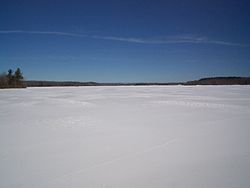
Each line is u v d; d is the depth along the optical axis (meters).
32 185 3.83
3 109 13.09
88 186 3.76
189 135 6.75
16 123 8.88
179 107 13.20
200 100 17.33
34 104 15.59
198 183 3.77
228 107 12.96
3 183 3.92
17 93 28.67
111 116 10.25
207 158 4.86
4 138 6.63
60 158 4.98
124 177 4.04
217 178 3.93
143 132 7.17
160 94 24.98
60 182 3.91
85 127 7.98
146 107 13.37
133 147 5.65
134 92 29.59
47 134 7.03
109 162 4.71
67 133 7.13
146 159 4.85
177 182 3.82
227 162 4.62
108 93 27.53
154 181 3.88
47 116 10.43
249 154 5.06
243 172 4.14
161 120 9.20
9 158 5.02
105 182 3.88
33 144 6.01
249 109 12.15
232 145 5.74
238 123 8.48
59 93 28.23
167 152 5.27
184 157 4.94
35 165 4.62
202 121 8.91
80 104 15.33
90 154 5.19
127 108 13.01
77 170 4.36
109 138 6.50
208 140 6.21
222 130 7.36
